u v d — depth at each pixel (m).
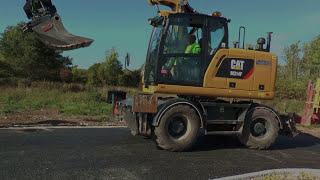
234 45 12.05
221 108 11.86
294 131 12.58
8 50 42.28
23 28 11.51
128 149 11.19
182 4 12.04
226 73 11.66
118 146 11.49
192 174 9.12
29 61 41.41
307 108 16.52
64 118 17.67
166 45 11.34
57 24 11.34
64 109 20.47
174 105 11.02
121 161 9.91
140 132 11.47
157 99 11.21
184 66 11.42
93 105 22.16
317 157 11.60
